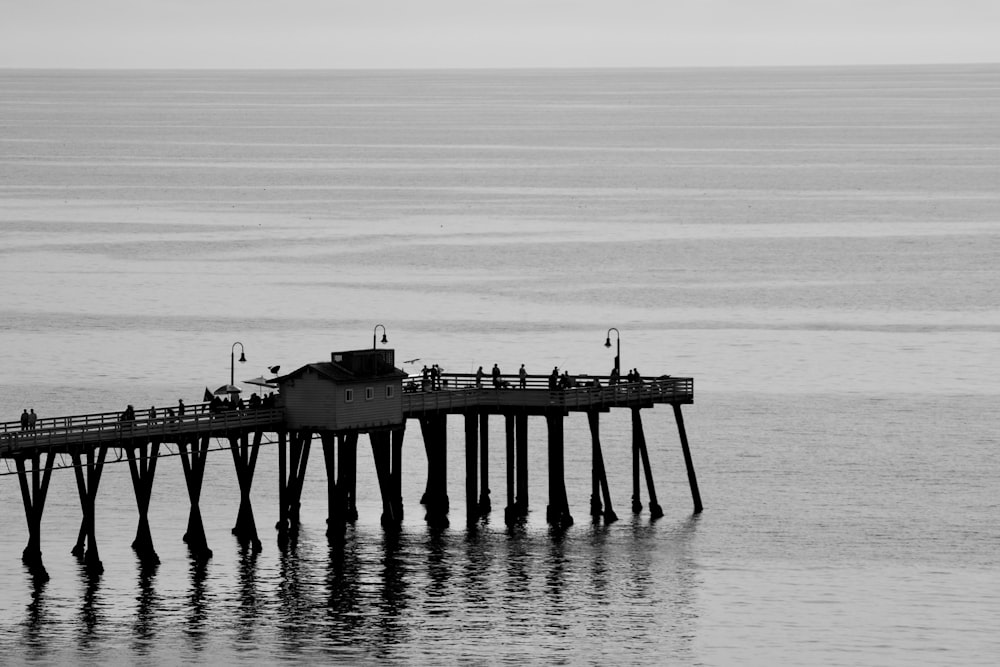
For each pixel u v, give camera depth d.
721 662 81.88
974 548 100.38
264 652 82.06
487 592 90.94
